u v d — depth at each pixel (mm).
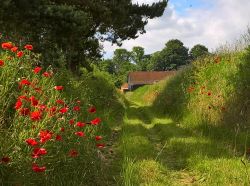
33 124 5406
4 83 6324
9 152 5113
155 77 95250
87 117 9656
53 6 13430
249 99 11516
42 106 5699
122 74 112562
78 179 6332
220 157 8398
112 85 28938
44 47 13211
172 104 18047
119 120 15953
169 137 11242
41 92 6797
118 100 24500
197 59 19344
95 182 6664
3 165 4969
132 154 8664
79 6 19125
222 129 11047
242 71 12320
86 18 14375
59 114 6352
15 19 12805
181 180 7316
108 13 20375
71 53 15469
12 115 6195
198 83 16391
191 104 14789
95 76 23828
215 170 7328
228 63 15672
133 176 6863
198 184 6977
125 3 22344
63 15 13469
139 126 13945
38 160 5445
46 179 5656
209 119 12250
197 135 11398
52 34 13516
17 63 7035
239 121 11031
